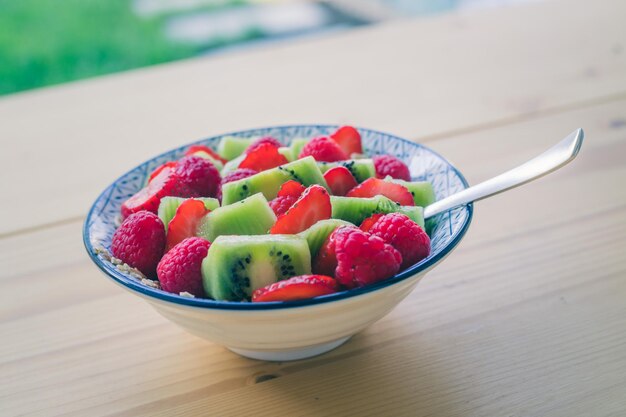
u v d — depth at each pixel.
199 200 0.38
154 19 1.52
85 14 1.52
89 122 0.63
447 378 0.35
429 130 0.57
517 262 0.42
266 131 0.46
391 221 0.35
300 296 0.32
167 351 0.37
